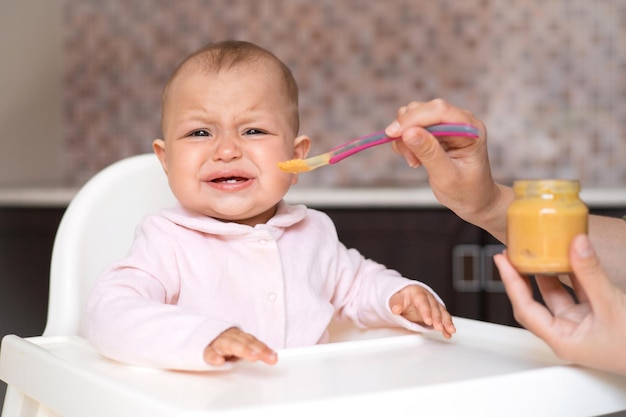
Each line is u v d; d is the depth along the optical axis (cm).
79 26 329
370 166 312
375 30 312
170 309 85
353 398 67
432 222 247
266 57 112
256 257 106
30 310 257
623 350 72
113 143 328
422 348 95
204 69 108
